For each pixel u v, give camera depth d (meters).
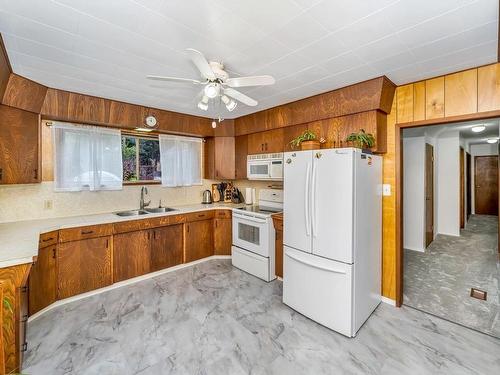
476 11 1.46
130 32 1.68
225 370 1.79
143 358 1.91
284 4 1.40
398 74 2.36
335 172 2.23
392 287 2.71
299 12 1.47
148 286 3.11
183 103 3.30
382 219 2.75
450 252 4.50
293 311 2.58
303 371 1.79
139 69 2.26
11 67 2.17
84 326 2.29
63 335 2.16
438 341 2.11
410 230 4.71
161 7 1.42
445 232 5.70
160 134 3.90
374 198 2.54
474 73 2.21
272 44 1.83
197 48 1.88
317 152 2.36
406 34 1.71
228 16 1.51
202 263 3.93
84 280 2.80
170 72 2.33
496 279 3.35
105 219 2.97
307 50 1.92
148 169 3.95
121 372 1.77
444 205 5.70
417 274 3.55
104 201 3.43
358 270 2.24
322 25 1.60
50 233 2.51
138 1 1.37
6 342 1.59
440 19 1.54
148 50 1.92
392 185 2.70
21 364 1.77
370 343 2.09
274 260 3.32
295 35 1.71
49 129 2.95
